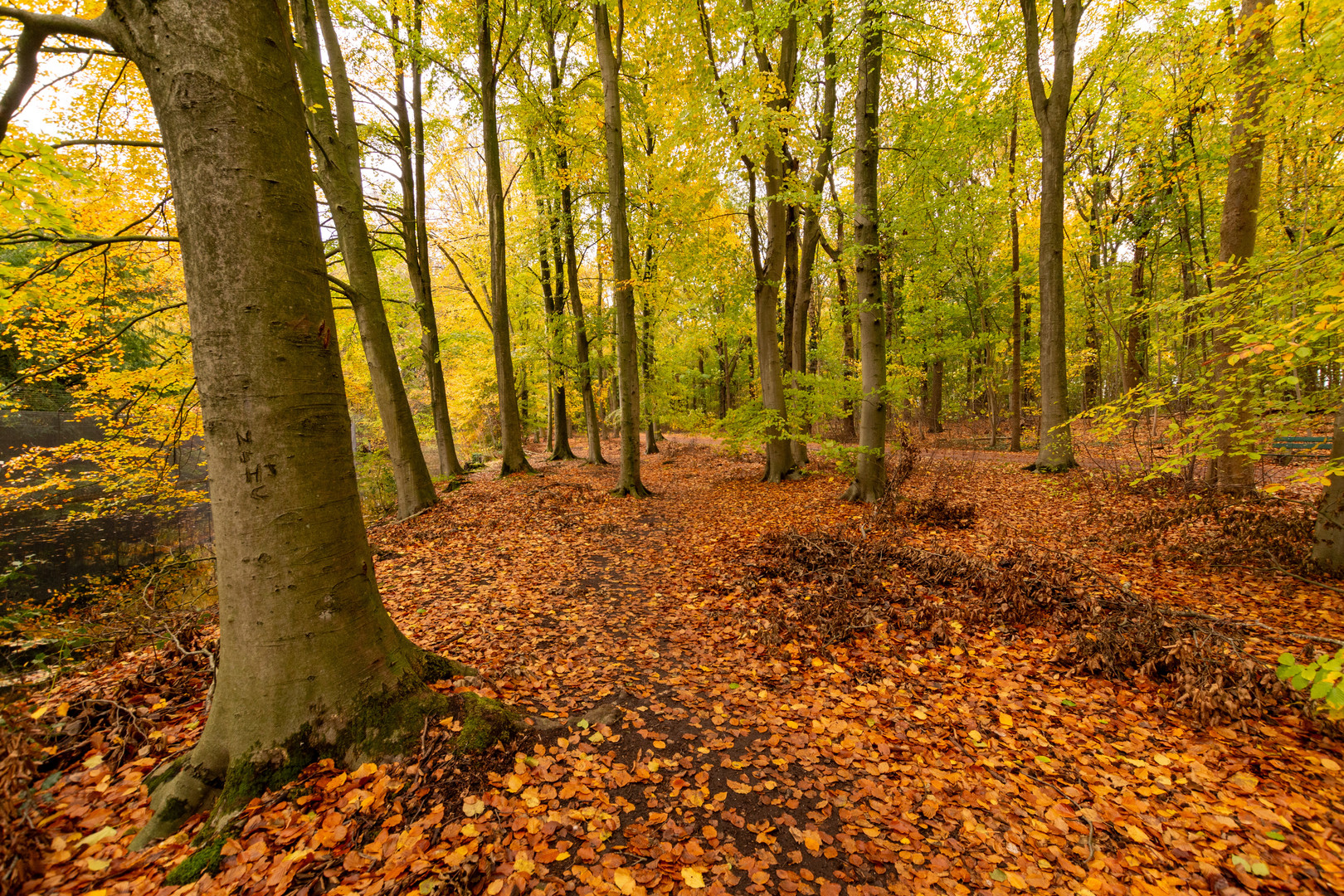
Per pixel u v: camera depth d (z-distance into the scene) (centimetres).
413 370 2159
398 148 1202
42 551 937
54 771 240
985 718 326
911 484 1002
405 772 243
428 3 1091
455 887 188
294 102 237
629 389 1124
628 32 1207
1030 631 432
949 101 932
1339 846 214
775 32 901
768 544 659
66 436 1170
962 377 2553
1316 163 716
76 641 427
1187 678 320
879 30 802
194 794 229
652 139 1404
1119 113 1227
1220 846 221
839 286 1616
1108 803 251
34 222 408
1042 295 1047
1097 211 1241
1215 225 1286
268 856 202
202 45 209
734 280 1218
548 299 1667
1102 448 1135
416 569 659
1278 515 597
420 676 301
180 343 732
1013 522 749
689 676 388
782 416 1139
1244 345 361
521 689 346
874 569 546
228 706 238
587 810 240
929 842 232
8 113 207
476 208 1939
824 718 329
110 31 209
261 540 233
